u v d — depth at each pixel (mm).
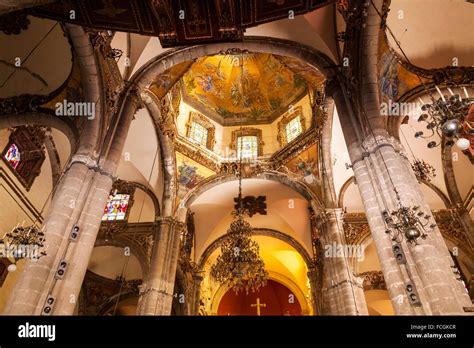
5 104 13508
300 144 21250
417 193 9727
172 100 21594
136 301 21906
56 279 9273
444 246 8828
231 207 23797
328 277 16453
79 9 9859
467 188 17578
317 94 19609
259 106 25484
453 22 13070
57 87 13633
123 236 19484
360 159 11234
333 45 14555
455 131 6875
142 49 15094
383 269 9055
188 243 22844
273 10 10070
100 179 11758
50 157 18672
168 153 20594
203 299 24000
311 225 23359
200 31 10609
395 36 13406
